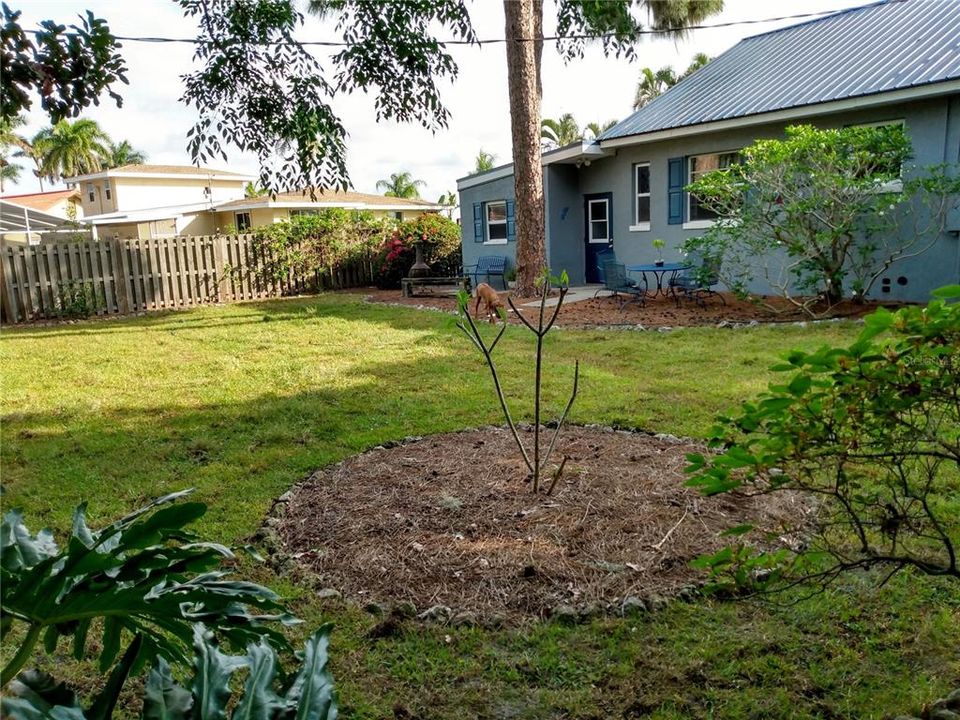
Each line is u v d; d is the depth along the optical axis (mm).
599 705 2453
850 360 1657
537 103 13547
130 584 1518
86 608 1399
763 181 9945
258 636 1749
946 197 10070
